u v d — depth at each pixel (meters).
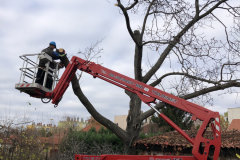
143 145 10.65
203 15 10.16
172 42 9.09
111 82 6.70
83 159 5.84
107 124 10.72
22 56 7.06
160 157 5.72
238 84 9.61
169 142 9.74
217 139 5.13
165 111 20.78
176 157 5.60
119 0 9.47
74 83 9.42
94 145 13.80
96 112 10.52
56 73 7.57
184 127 20.22
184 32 9.41
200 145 5.34
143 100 6.27
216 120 5.27
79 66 7.04
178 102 5.93
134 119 11.12
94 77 6.91
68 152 12.78
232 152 8.23
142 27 10.43
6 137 8.48
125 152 10.84
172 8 9.19
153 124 23.25
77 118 17.69
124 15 9.56
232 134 9.78
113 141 13.70
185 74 8.85
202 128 5.34
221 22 9.95
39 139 11.03
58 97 7.02
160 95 6.16
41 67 6.97
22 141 8.87
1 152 8.18
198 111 5.62
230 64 9.45
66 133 14.93
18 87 6.72
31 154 9.17
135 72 12.51
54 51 7.44
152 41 9.48
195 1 10.05
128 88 6.52
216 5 10.00
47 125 14.38
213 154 5.12
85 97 10.09
